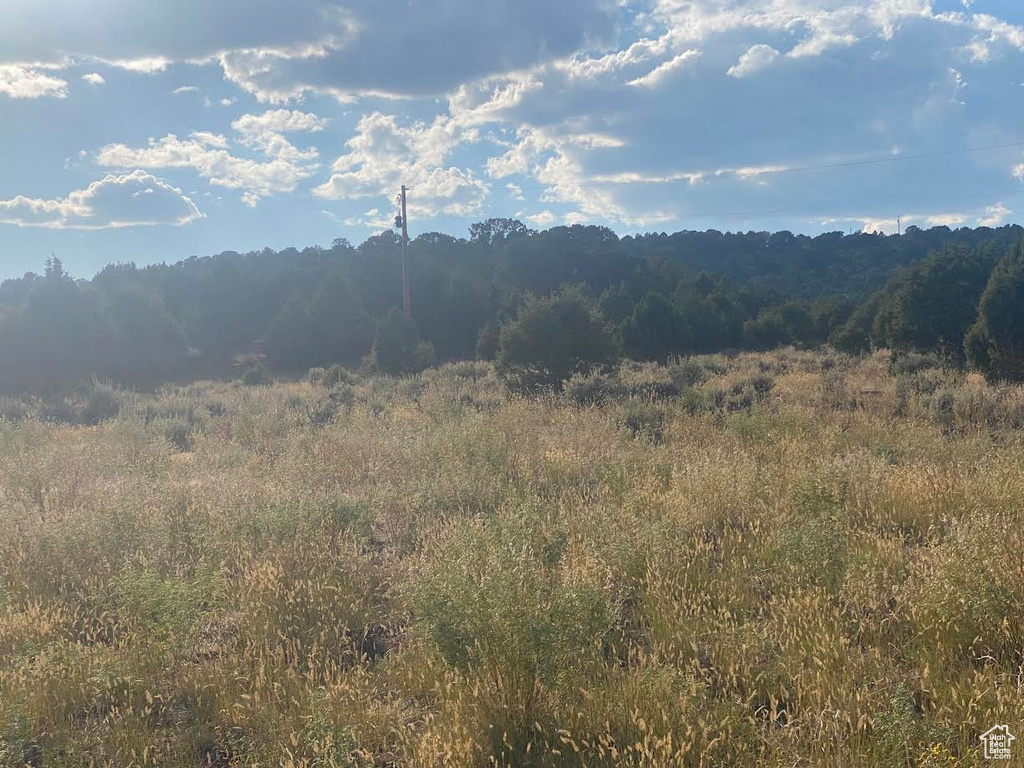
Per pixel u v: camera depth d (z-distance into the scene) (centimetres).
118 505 755
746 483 759
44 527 700
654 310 4881
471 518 728
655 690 378
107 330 4319
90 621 543
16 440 1339
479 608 400
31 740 388
